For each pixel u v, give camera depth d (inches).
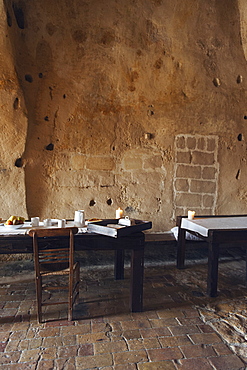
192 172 183.2
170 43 173.9
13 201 153.1
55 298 112.7
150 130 177.0
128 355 78.7
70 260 93.0
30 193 159.5
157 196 178.9
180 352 80.6
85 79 165.0
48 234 89.4
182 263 149.9
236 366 75.4
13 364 74.1
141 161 176.2
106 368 73.5
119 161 173.3
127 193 175.0
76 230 91.8
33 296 114.4
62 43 159.9
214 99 185.2
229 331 91.7
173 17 167.8
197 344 84.4
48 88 159.9
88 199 169.2
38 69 157.8
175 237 162.9
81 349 80.7
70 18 159.0
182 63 178.1
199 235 128.2
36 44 156.6
